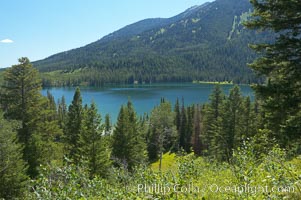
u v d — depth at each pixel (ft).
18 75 99.04
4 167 73.92
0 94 99.66
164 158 193.67
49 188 23.40
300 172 25.03
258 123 141.69
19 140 97.66
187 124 240.53
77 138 129.08
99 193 26.81
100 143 106.32
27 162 85.97
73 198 23.24
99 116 109.91
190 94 608.19
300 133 41.60
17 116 99.19
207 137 178.50
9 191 73.92
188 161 33.68
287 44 44.06
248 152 27.17
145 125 260.83
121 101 513.86
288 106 42.91
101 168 100.42
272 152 28.19
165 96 576.20
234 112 138.41
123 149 137.59
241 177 24.22
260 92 45.34
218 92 174.40
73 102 136.05
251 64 48.62
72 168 25.84
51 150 98.07
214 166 41.60
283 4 42.37
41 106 104.42
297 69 44.01
